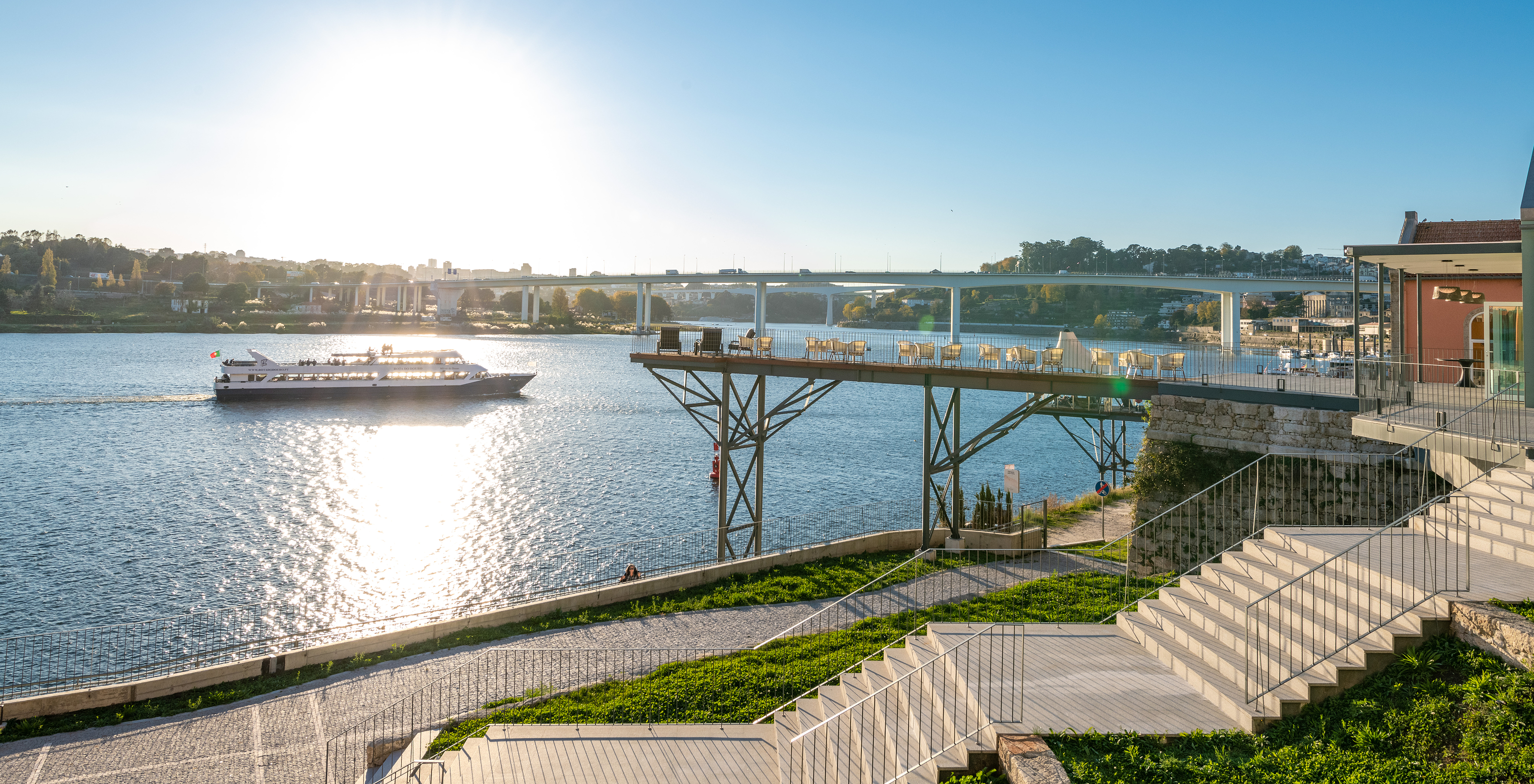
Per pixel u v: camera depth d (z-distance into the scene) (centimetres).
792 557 2175
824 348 2833
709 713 1240
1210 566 1236
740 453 5531
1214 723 883
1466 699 778
